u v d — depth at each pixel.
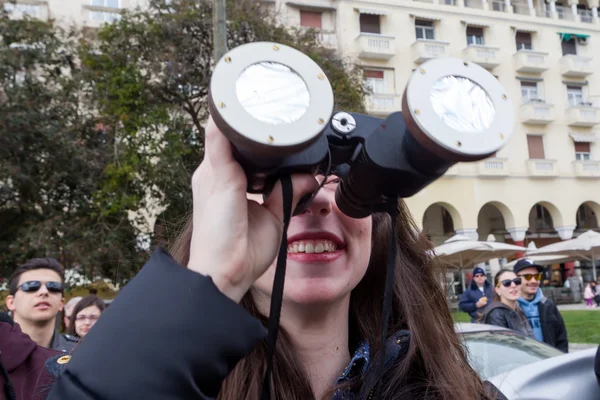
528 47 22.02
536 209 23.53
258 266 0.75
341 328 1.11
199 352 0.62
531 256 16.05
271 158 0.69
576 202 21.27
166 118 11.12
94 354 0.61
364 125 0.83
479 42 21.34
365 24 19.89
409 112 0.67
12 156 11.46
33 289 3.09
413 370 1.14
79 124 11.87
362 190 0.82
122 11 11.77
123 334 0.62
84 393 0.59
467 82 0.71
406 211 1.38
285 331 1.07
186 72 11.17
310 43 12.27
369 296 1.25
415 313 1.21
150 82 11.53
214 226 0.70
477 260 12.50
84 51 11.74
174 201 10.73
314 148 0.76
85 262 10.52
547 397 1.95
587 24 22.62
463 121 0.68
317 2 18.95
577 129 21.75
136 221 11.72
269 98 0.66
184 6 11.47
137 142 11.16
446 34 20.66
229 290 0.69
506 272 4.57
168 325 0.62
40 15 14.77
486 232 23.42
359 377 1.05
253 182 0.78
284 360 1.03
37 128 11.27
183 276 0.66
